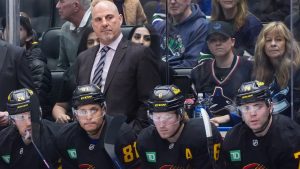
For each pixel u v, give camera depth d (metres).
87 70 16.95
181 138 14.59
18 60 17.05
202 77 17.20
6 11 18.31
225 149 14.62
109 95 16.41
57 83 19.08
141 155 14.94
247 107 14.09
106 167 15.13
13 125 15.79
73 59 19.45
